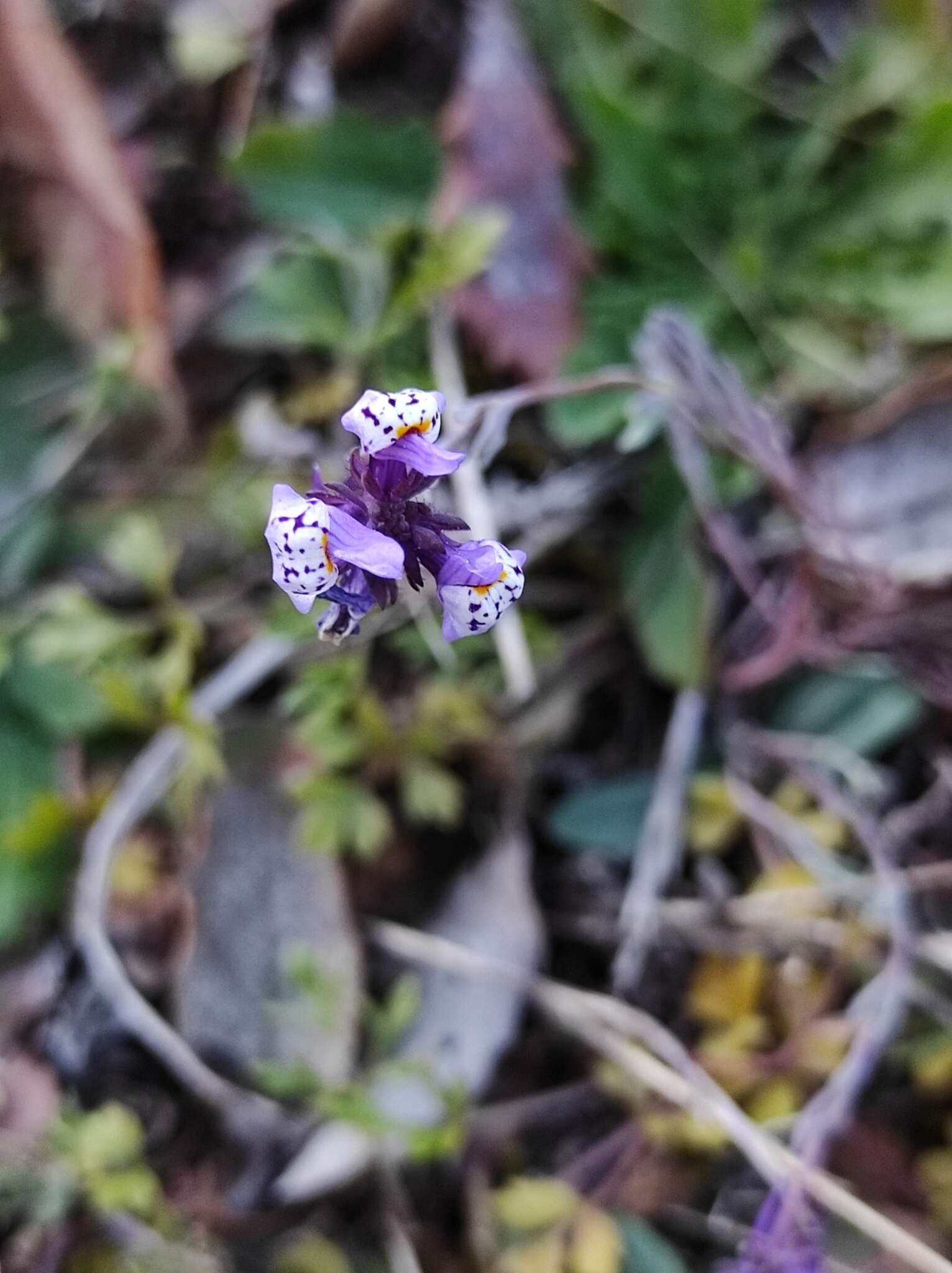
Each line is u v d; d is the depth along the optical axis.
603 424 0.17
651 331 0.16
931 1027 0.16
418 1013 0.16
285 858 0.16
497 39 0.18
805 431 0.18
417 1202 0.15
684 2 0.17
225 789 0.16
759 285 0.18
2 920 0.16
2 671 0.16
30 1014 0.16
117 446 0.18
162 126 0.19
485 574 0.11
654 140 0.17
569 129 0.18
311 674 0.16
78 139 0.18
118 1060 0.16
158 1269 0.15
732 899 0.16
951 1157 0.15
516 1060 0.16
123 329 0.18
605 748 0.17
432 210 0.18
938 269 0.17
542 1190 0.14
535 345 0.17
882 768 0.17
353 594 0.11
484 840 0.17
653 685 0.17
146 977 0.16
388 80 0.19
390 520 0.11
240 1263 0.15
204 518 0.18
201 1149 0.16
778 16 0.19
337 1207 0.15
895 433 0.17
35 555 0.18
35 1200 0.15
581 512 0.17
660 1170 0.15
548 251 0.17
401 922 0.16
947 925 0.16
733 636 0.17
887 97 0.18
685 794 0.17
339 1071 0.15
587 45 0.17
